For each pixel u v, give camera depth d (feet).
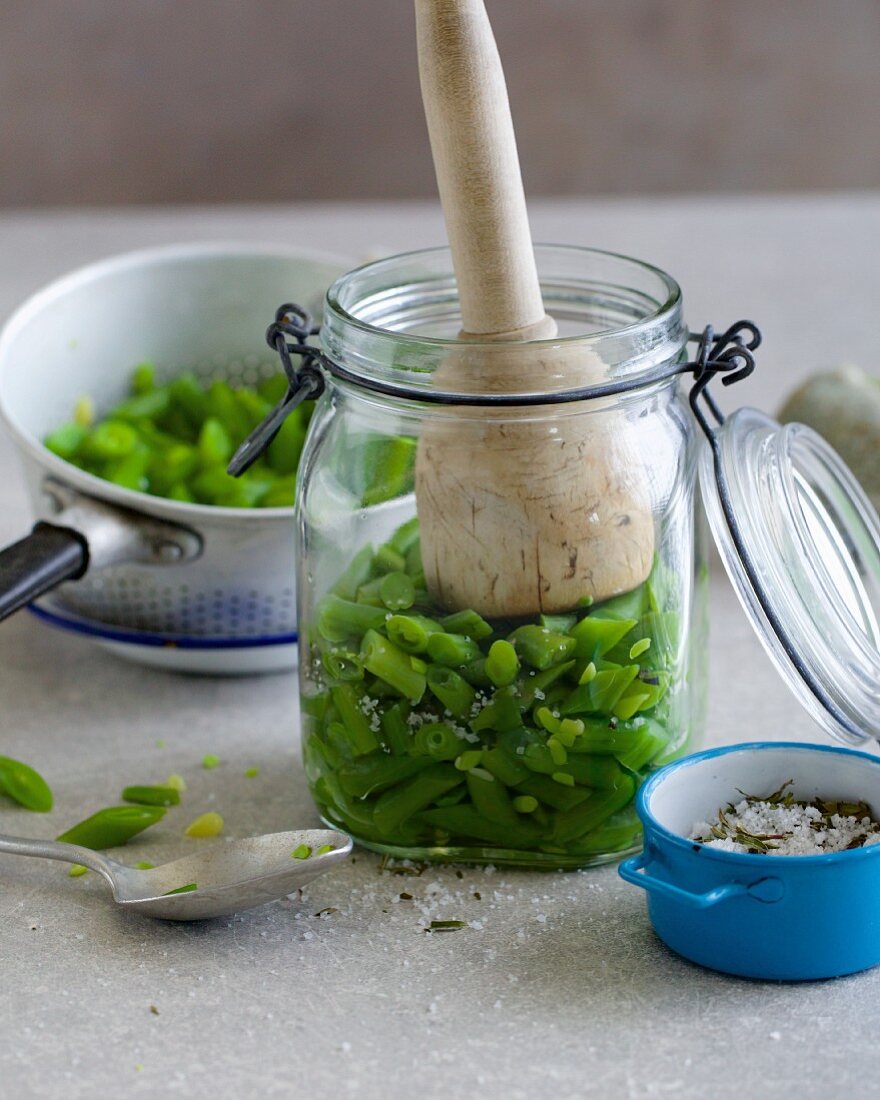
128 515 3.21
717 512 2.90
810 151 7.21
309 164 7.19
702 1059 2.68
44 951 2.84
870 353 4.32
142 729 3.26
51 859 3.00
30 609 3.34
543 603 2.85
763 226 5.59
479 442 2.83
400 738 2.88
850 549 3.14
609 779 2.88
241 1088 2.66
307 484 2.95
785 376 4.14
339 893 2.92
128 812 3.01
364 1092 2.65
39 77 6.93
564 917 2.88
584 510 2.84
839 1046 2.70
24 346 3.53
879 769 2.86
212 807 3.09
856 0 6.89
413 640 2.85
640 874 2.74
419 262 3.02
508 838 2.92
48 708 3.31
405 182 7.23
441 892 2.92
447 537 2.85
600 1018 2.73
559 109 7.13
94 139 7.07
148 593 3.28
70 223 5.70
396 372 2.82
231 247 3.70
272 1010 2.75
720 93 7.10
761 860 2.72
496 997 2.76
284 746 3.22
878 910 2.75
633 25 6.95
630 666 2.85
